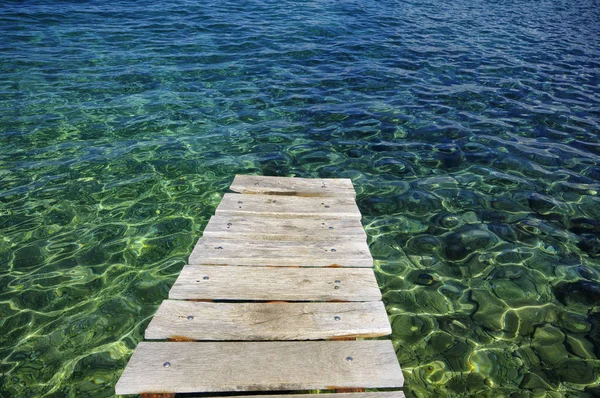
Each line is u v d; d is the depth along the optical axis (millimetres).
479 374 4836
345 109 11656
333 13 21953
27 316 5402
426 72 14594
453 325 5465
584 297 5887
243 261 5812
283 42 17016
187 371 4195
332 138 10148
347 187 7805
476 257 6602
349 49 16547
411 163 9180
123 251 6551
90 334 5219
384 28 19750
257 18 20250
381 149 9719
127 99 11727
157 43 16281
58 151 9133
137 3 22062
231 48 16078
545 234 7090
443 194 8148
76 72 13375
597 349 5141
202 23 19031
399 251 6719
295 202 7227
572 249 6766
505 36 19406
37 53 14758
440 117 11344
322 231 6496
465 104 12203
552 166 9156
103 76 13164
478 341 5242
